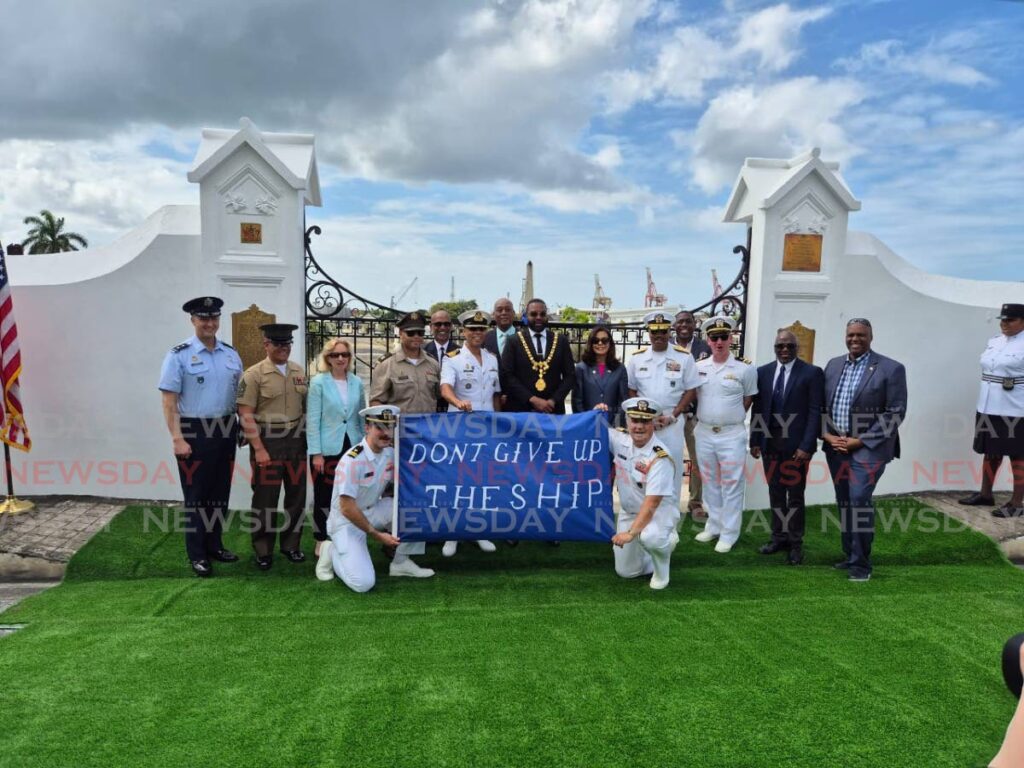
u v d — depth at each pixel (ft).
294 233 22.03
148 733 10.34
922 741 10.36
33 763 9.61
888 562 20.10
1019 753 8.46
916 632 14.35
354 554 17.01
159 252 22.03
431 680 12.00
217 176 21.61
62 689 11.66
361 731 10.40
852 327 18.33
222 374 17.92
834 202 24.02
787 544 20.62
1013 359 22.47
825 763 9.80
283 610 15.60
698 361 21.13
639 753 9.94
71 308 21.99
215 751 9.90
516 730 10.47
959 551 20.76
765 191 23.75
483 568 18.92
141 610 15.60
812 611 15.56
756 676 12.25
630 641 13.74
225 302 22.11
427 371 19.21
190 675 12.18
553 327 23.59
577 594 16.88
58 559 18.31
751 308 24.47
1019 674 11.28
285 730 10.41
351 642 13.64
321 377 18.57
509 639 13.82
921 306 25.13
